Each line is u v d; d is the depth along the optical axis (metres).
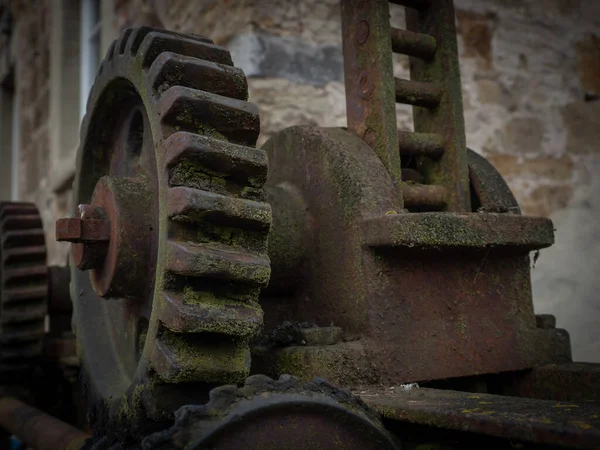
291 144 1.91
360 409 1.25
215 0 3.32
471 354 1.66
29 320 2.73
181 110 1.36
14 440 3.33
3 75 8.18
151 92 1.43
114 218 1.55
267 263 1.34
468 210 1.86
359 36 1.89
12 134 8.30
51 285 2.83
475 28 3.91
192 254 1.24
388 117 1.78
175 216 1.29
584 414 1.02
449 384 1.74
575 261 3.88
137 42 1.58
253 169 1.39
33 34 6.86
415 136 1.87
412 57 2.04
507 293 1.77
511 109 3.95
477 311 1.70
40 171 6.48
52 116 5.88
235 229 1.36
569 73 4.18
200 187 1.34
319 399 1.19
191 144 1.30
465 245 1.59
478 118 3.82
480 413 1.09
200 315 1.23
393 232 1.52
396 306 1.58
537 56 4.09
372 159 1.73
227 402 1.13
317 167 1.78
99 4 5.78
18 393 2.83
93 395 1.72
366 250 1.59
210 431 1.07
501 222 1.67
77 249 1.63
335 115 3.29
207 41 1.61
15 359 2.73
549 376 1.73
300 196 1.84
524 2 4.11
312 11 3.31
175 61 1.41
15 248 2.77
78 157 2.03
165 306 1.27
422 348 1.59
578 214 4.00
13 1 7.54
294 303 1.82
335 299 1.67
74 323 1.97
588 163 4.12
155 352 1.28
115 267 1.53
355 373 1.50
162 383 1.29
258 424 1.12
